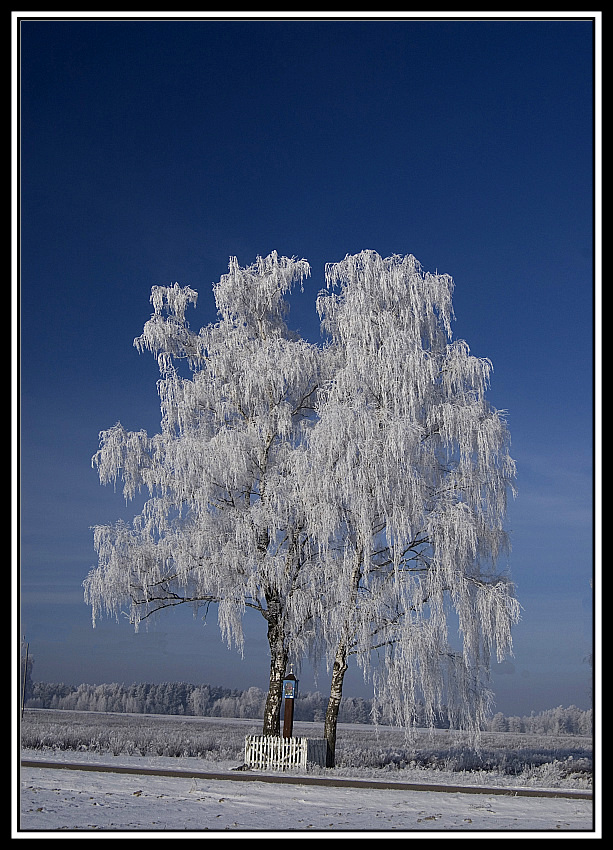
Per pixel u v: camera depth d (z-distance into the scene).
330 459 22.25
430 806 16.09
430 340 24.58
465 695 22.12
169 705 92.38
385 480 21.78
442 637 21.86
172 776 18.89
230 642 22.17
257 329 26.36
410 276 24.06
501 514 23.47
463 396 23.97
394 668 21.56
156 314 25.62
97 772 18.98
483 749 37.50
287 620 22.86
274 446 24.69
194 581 24.08
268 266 26.09
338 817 14.46
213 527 23.14
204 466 23.12
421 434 22.83
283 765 22.05
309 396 26.06
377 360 23.17
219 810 14.77
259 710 93.44
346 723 85.25
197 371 25.66
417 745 41.25
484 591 22.61
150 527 23.52
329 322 25.48
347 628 22.77
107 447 23.72
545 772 24.16
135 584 23.39
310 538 23.41
